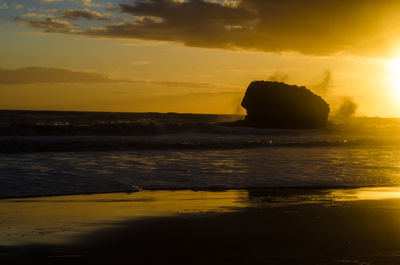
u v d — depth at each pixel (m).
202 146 22.53
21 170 12.59
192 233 6.34
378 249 5.46
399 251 5.38
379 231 6.43
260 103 42.75
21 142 20.08
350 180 12.22
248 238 6.05
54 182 10.83
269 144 24.53
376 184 11.67
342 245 5.66
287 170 14.05
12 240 5.81
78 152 18.64
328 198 9.52
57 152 18.45
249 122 42.62
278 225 6.85
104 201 8.91
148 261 4.99
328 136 35.19
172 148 21.67
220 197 9.56
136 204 8.62
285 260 5.02
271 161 16.53
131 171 13.13
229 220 7.22
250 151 21.06
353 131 39.94
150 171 13.23
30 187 10.15
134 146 21.03
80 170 13.00
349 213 7.78
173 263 4.92
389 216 7.54
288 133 36.78
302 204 8.76
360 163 16.33
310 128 42.62
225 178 12.22
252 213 7.80
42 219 7.15
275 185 11.30
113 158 16.53
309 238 6.03
